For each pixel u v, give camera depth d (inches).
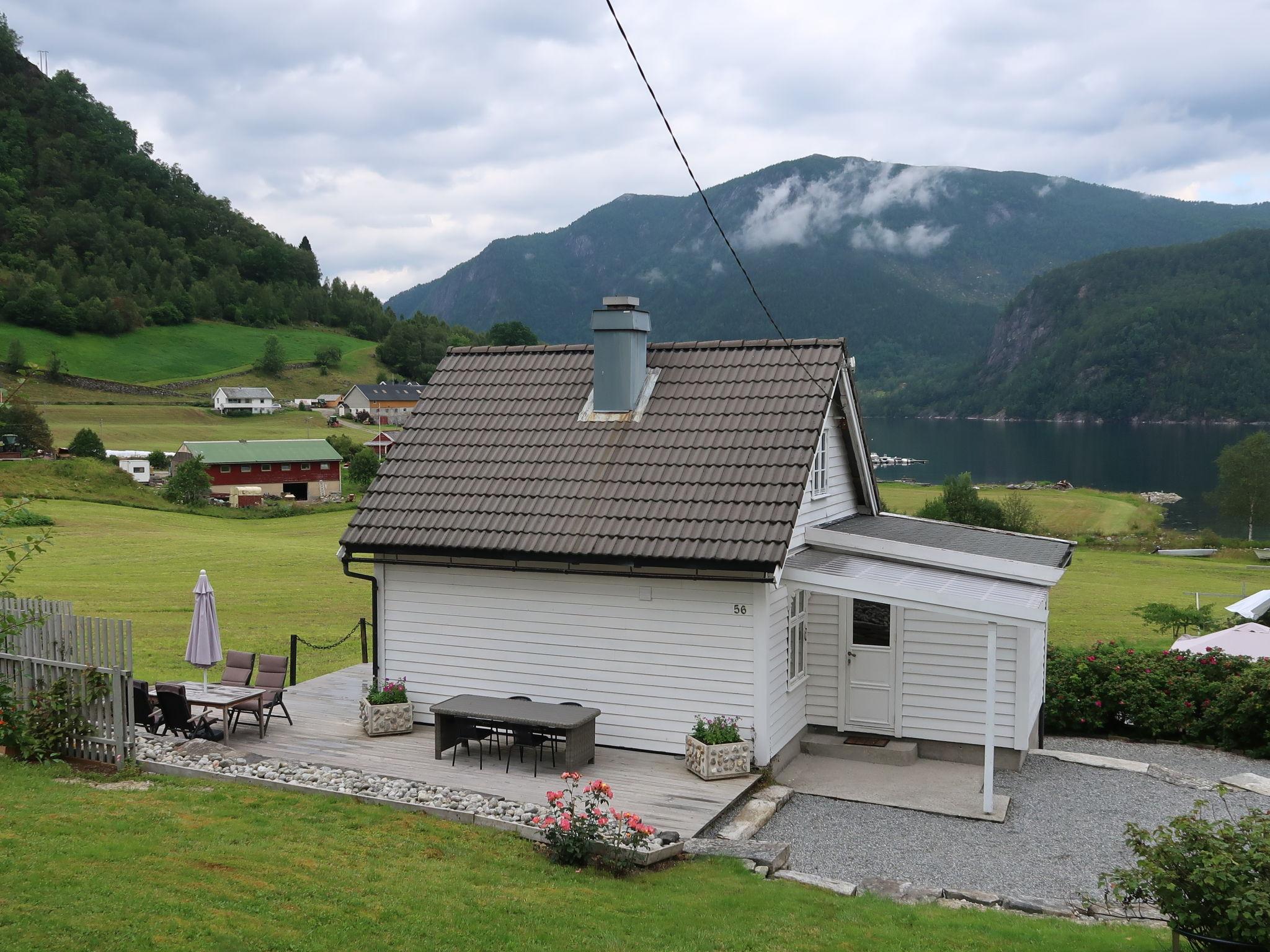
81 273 7470.5
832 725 583.8
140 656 855.7
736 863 392.8
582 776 489.7
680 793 469.7
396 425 5659.5
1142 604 1530.5
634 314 592.7
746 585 504.4
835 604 579.8
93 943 262.2
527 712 496.4
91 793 409.7
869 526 650.2
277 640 965.2
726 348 615.8
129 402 5423.2
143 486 2842.0
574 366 645.9
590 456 573.0
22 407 3351.4
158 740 509.7
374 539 559.2
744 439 549.6
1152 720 647.8
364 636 777.6
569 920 319.0
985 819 472.1
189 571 1509.6
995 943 323.3
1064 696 665.6
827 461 636.1
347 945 283.1
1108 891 381.4
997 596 501.7
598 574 525.7
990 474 5787.4
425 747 534.9
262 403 5625.0
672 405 589.9
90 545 1769.2
